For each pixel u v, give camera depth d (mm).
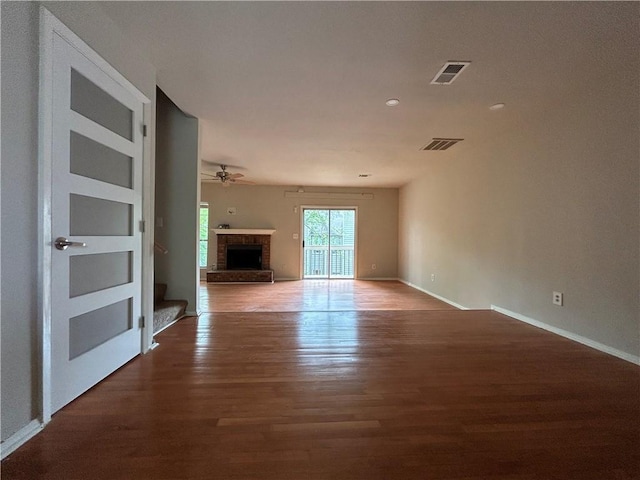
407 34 2193
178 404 1810
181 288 3889
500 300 4211
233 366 2355
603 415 1743
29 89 1500
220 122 3920
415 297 6426
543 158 3451
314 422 1651
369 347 2803
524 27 2104
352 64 2586
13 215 1430
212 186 8648
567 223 3135
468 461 1379
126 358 2375
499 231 4250
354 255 8969
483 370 2330
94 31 1949
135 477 1264
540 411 1778
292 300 6125
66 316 1752
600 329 2787
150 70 2609
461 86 2934
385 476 1289
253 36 2238
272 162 5996
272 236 8781
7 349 1412
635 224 2512
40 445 1443
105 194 2072
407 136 4379
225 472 1298
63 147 1708
